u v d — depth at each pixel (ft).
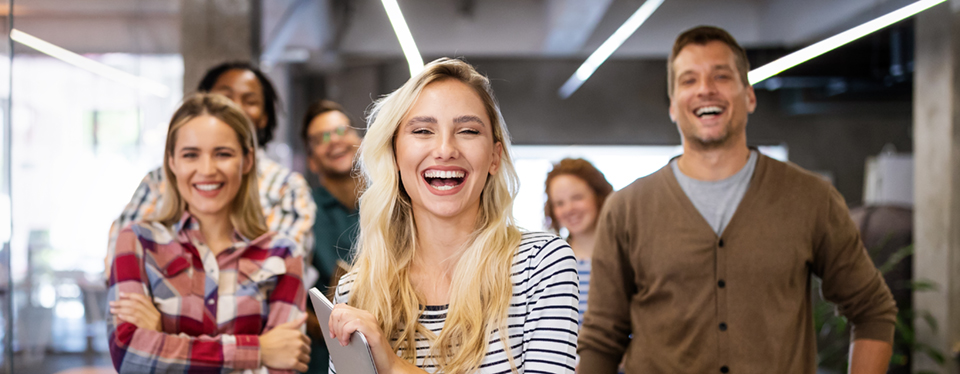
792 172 6.31
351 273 4.61
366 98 28.27
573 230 8.98
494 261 4.21
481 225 4.39
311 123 9.85
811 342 6.14
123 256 5.82
